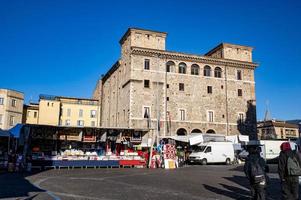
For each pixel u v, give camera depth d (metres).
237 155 42.97
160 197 13.01
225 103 52.19
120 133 31.62
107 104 64.50
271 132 85.00
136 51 48.06
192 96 50.38
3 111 65.25
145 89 47.81
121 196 13.20
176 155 34.19
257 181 10.11
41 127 28.52
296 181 10.10
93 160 30.47
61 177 21.22
